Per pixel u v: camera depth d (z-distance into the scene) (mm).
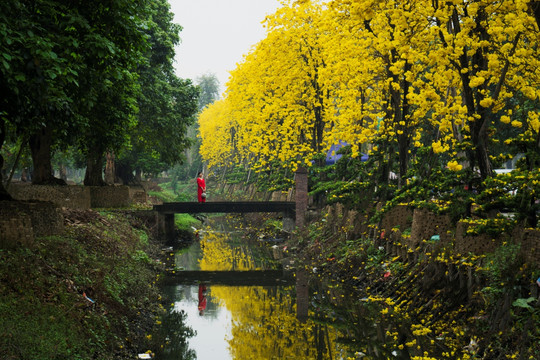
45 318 7945
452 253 11188
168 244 29688
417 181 14719
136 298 13344
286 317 13789
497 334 8477
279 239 30500
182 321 13164
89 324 8953
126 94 18656
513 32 10234
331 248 20641
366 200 19141
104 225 19250
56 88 10305
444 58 11102
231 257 25078
